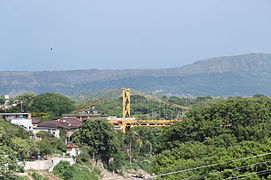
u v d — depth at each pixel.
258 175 53.41
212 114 87.00
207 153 67.56
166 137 86.75
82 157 103.00
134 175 110.31
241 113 82.06
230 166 55.41
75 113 166.12
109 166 110.19
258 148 58.38
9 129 85.94
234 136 76.00
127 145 128.25
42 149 94.06
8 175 72.62
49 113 153.75
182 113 199.50
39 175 80.75
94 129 109.25
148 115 199.25
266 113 82.62
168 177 58.97
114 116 176.50
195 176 55.69
